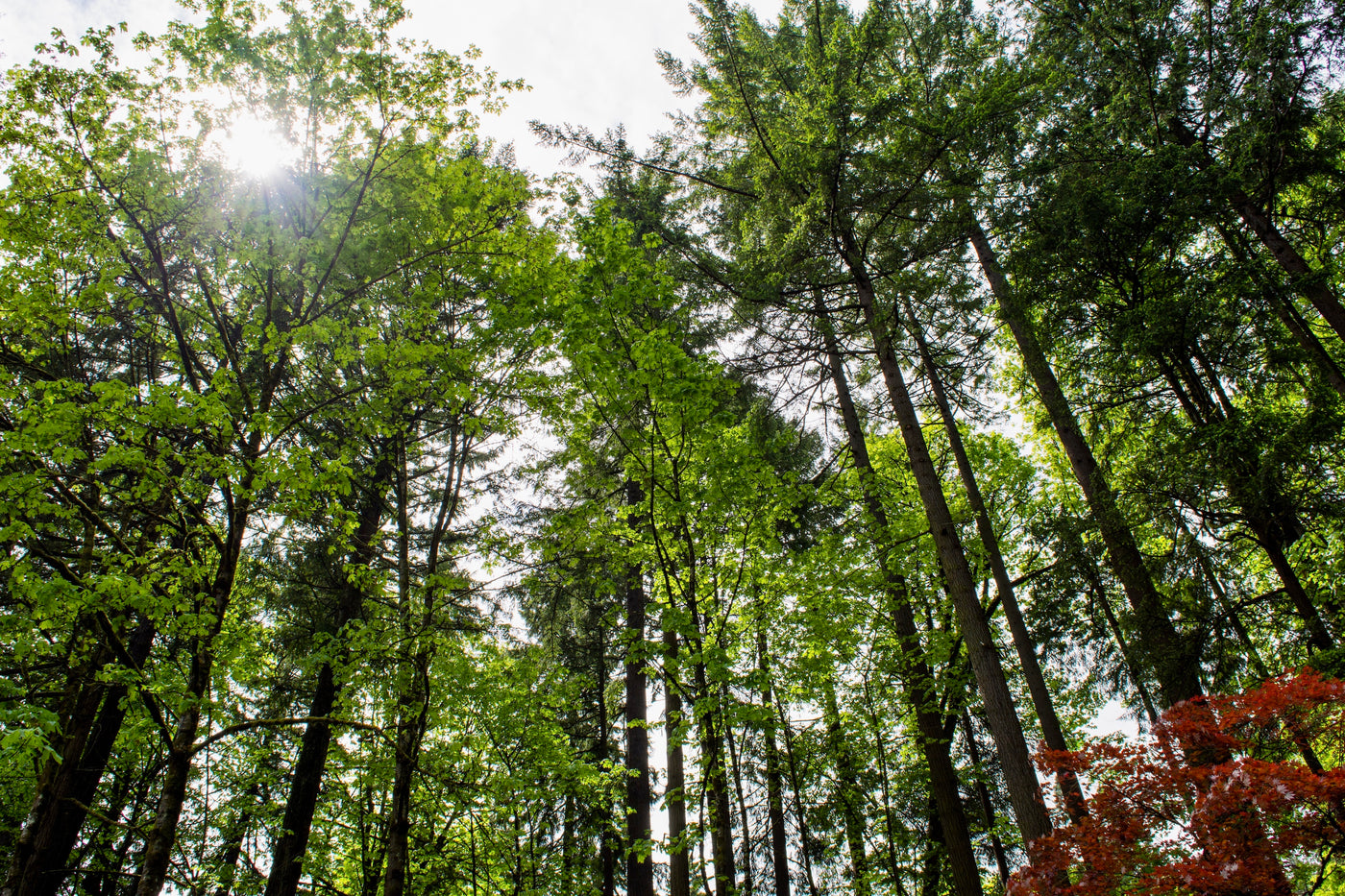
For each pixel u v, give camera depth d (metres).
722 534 9.04
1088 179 9.37
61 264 5.63
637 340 7.80
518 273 7.53
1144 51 9.21
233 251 6.14
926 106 10.85
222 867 7.26
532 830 12.42
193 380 5.80
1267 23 8.15
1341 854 4.05
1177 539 8.31
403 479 8.12
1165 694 8.28
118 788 9.25
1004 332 13.17
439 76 6.84
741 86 10.10
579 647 15.53
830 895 12.84
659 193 12.36
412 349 6.12
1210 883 4.07
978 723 13.52
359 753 9.60
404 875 6.53
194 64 6.27
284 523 8.72
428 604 7.67
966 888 8.88
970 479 10.64
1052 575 9.62
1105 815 4.94
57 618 4.85
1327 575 11.02
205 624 4.99
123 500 5.31
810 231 9.53
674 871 10.83
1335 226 10.73
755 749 10.97
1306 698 4.40
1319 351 9.02
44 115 5.58
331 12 6.63
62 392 4.76
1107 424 10.67
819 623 9.64
